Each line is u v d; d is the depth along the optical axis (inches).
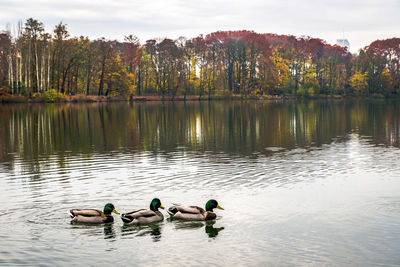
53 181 745.6
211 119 2135.8
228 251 449.7
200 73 5128.0
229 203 604.1
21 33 3914.9
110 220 531.5
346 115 2383.1
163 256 440.1
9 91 3725.4
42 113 2559.1
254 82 5029.5
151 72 5216.5
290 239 477.4
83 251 451.8
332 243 465.1
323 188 683.4
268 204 597.9
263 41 5059.1
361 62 5575.8
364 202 604.4
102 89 4596.5
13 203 610.9
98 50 4325.8
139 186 701.3
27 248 458.0
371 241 467.8
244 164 892.6
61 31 4062.5
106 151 1096.2
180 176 773.9
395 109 2930.6
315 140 1298.0
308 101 4709.6
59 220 541.3
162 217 544.7
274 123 1899.6
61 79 4537.4
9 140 1337.4
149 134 1482.5
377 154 1015.0
